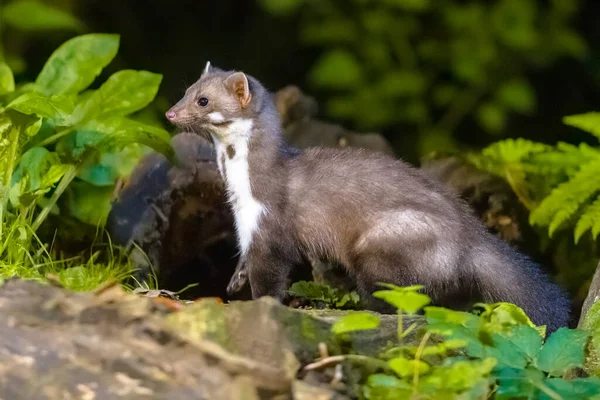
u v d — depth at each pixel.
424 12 20.92
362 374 6.95
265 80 22.17
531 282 10.38
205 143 12.51
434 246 10.08
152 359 6.43
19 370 6.39
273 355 6.63
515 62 20.86
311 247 10.68
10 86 12.48
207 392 6.28
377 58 20.88
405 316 8.02
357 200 10.41
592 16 22.17
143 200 12.31
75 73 12.38
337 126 15.48
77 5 21.45
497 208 13.87
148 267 11.86
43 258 10.65
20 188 10.84
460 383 6.65
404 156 19.39
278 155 10.76
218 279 12.78
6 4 18.34
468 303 10.41
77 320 6.64
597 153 13.62
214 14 22.56
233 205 10.84
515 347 7.26
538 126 21.88
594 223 11.98
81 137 11.37
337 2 21.16
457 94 21.00
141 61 21.84
